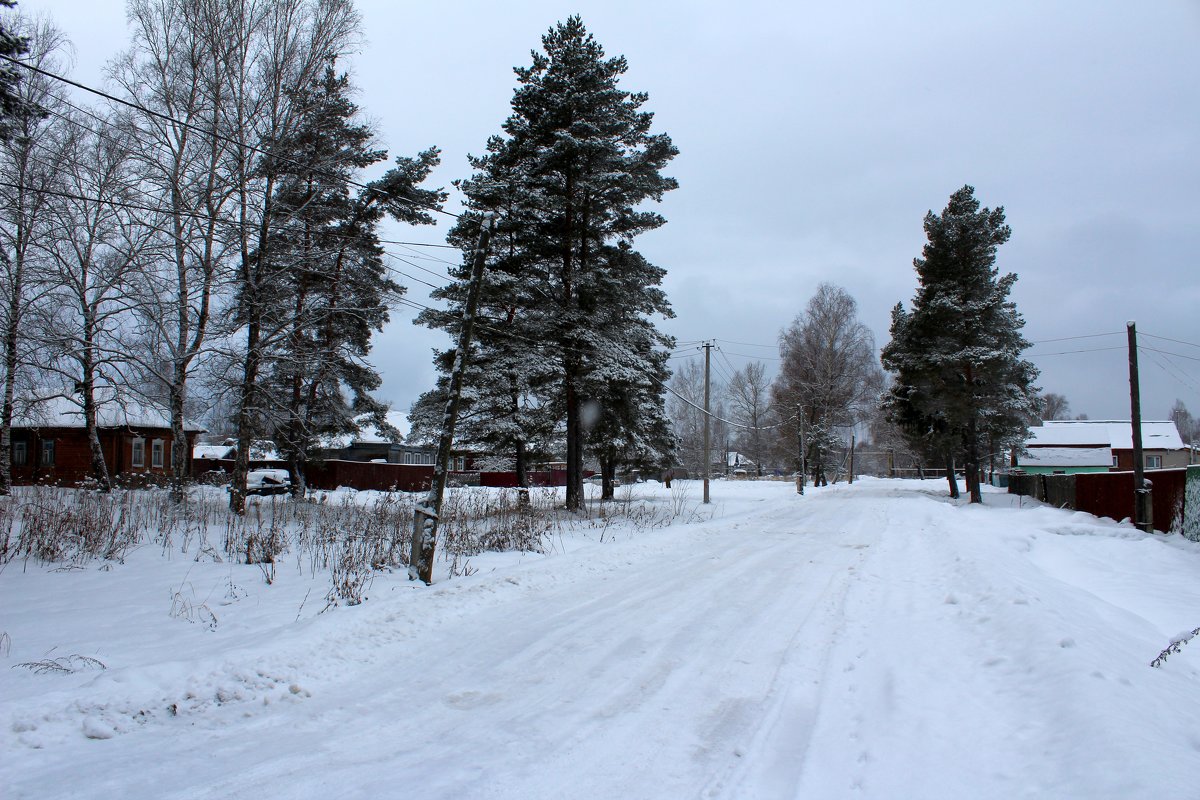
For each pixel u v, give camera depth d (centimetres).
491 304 2308
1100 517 2236
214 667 580
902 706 485
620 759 432
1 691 525
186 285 1752
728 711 511
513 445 2731
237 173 1747
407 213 2281
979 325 3200
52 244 1811
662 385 3022
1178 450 5812
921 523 1888
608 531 1747
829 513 2369
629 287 2258
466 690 568
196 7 1694
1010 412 3375
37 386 1988
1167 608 900
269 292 1822
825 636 704
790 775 402
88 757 438
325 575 1026
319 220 2008
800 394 5628
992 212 3494
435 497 1013
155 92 1705
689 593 935
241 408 1773
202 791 391
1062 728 396
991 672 536
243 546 1227
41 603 828
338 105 1988
